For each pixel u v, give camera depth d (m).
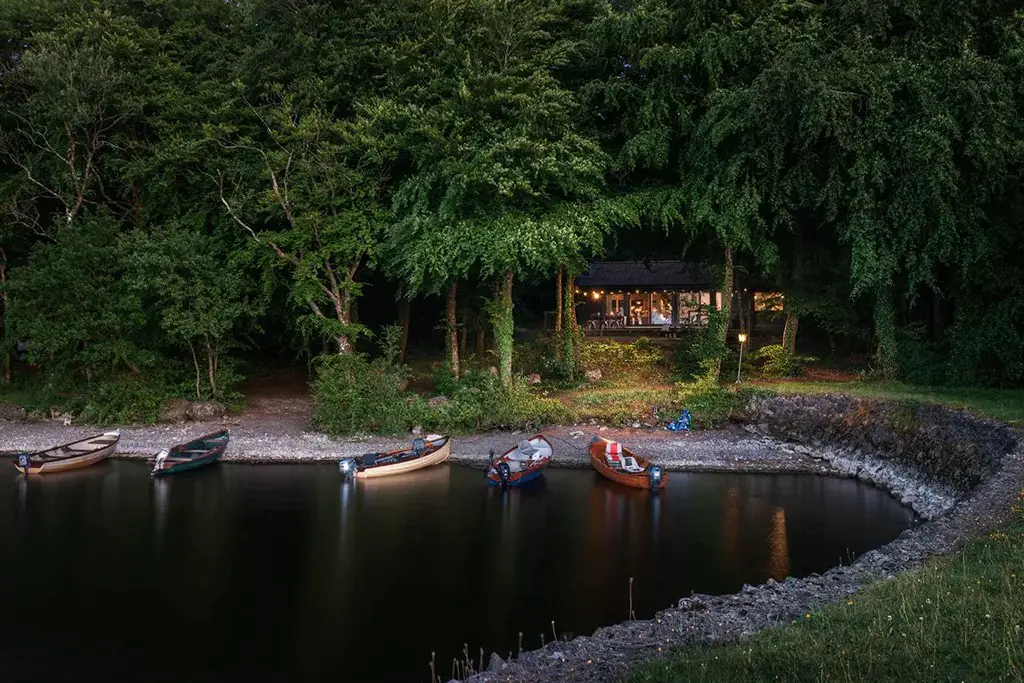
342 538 16.27
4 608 12.48
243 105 29.55
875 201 25.12
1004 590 8.52
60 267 26.62
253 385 35.28
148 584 13.55
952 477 18.41
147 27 32.28
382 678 10.09
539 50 27.92
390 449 24.31
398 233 26.14
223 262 29.64
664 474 19.89
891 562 12.46
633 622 11.32
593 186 26.95
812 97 23.56
